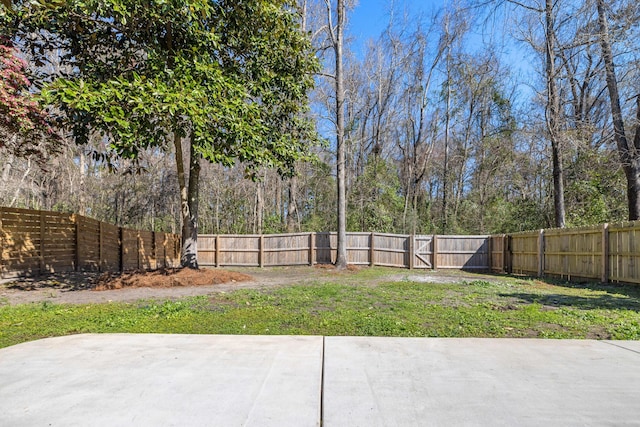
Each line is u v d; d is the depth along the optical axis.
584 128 13.69
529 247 12.89
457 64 25.53
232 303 6.24
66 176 21.23
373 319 4.96
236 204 24.02
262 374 2.86
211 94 7.26
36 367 3.01
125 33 7.73
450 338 3.97
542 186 20.03
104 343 3.71
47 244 9.14
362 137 27.41
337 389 2.59
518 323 4.80
